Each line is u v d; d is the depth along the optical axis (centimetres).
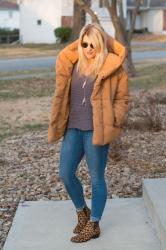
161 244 477
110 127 459
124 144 844
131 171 720
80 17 3048
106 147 478
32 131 1138
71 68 466
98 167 477
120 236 501
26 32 5322
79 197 499
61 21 5188
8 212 589
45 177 716
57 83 465
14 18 7400
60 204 592
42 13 5241
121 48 464
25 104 1561
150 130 989
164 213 498
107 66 454
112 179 684
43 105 1532
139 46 4628
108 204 581
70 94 469
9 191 661
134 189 646
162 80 2098
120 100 469
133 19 2202
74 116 470
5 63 3141
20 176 727
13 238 507
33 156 850
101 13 4766
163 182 587
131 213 555
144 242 488
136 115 1125
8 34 5588
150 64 2878
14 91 1872
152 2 6712
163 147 855
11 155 865
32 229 525
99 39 452
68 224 535
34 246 488
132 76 2228
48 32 5247
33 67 2848
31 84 2070
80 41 459
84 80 462
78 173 711
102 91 460
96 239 496
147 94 1573
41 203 598
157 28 6700
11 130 1155
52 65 2961
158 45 4806
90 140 466
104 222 532
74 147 475
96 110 458
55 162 798
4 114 1389
